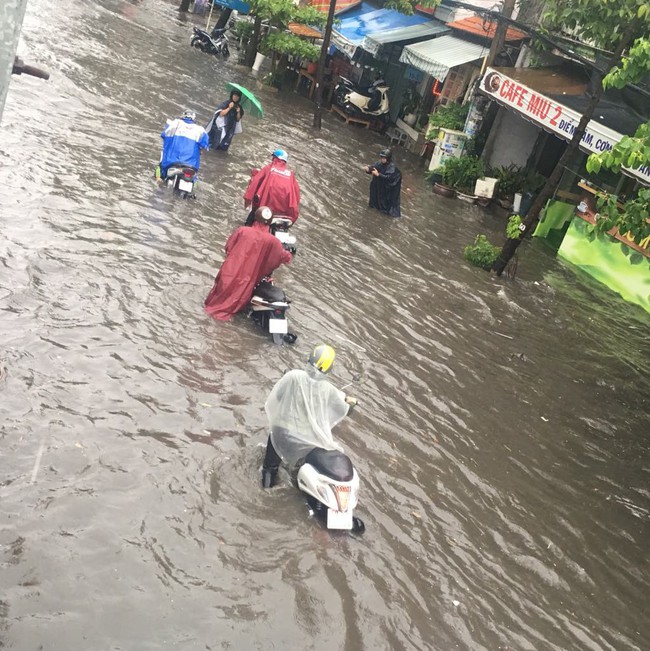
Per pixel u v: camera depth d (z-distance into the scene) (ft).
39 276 26.99
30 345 22.89
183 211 38.73
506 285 45.93
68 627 14.33
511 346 37.11
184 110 60.70
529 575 20.90
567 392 33.99
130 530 17.24
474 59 73.05
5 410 19.75
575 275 52.31
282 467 21.17
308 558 18.29
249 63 101.65
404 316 36.45
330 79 98.89
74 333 24.35
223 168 50.57
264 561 17.74
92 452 19.33
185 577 16.49
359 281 39.14
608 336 42.57
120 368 23.38
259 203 38.40
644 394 36.29
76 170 38.91
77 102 51.75
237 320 29.32
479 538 21.71
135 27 100.53
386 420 26.43
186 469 19.90
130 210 36.27
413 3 84.99
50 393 21.06
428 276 43.42
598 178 60.44
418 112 87.92
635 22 40.55
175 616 15.42
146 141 48.26
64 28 79.20
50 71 57.31
